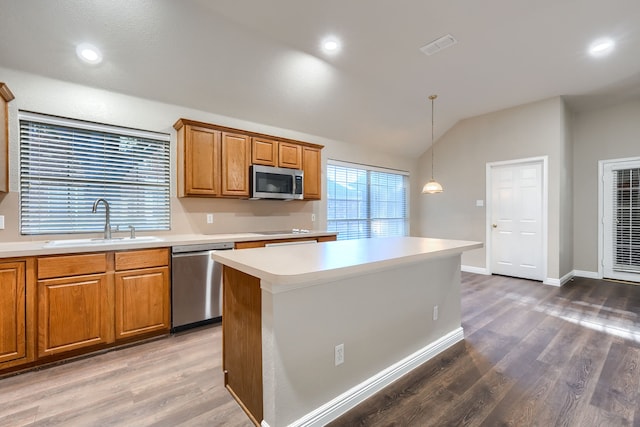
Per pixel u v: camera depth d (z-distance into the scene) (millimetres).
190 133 3090
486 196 5078
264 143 3645
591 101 4523
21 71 2480
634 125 4469
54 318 2121
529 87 4012
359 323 1771
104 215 2908
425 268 2246
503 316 3105
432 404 1723
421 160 6113
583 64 3400
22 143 2523
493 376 2002
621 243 4602
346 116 4383
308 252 1909
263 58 3094
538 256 4570
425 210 6047
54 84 2609
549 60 3307
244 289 1622
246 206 3861
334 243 2451
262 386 1475
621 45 3008
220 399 1739
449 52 3148
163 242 2609
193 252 2752
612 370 2049
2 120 2312
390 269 1960
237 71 3148
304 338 1499
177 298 2668
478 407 1689
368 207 5395
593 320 2975
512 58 3252
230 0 2375
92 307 2264
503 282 4504
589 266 4871
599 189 4773
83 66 2605
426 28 2727
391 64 3369
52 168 2658
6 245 2283
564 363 2152
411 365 2092
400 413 1649
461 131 5422
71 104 2688
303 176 3994
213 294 2865
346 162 4984
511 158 4777
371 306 1839
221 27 2666
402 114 4734
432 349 2273
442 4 2410
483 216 5133
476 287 4223
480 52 3143
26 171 2545
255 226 3941
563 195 4434
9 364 1977
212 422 1552
